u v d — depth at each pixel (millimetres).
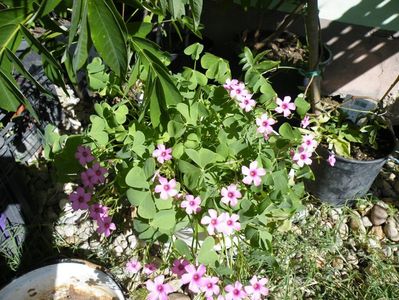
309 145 333
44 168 467
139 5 251
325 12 530
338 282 408
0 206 373
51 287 353
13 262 388
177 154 310
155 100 281
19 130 433
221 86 345
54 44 331
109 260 403
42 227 418
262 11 509
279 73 493
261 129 329
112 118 338
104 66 363
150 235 302
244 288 301
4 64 234
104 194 345
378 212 456
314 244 432
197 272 283
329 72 582
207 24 566
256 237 308
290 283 397
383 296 389
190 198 291
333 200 463
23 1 223
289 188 327
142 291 381
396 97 585
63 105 524
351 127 458
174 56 516
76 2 204
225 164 312
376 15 524
